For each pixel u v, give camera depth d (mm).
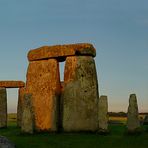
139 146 25859
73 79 33375
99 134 30766
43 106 34500
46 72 35000
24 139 28953
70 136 30172
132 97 30531
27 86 35906
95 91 33188
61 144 26891
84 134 31422
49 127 33844
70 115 33062
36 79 35406
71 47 33656
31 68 35969
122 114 59500
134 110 30297
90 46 33500
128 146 25938
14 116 68750
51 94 34281
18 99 43250
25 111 32438
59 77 35250
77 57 33562
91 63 33531
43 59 35469
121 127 36969
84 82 33188
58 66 35281
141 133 30203
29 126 32188
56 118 33875
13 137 30406
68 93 33344
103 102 31062
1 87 43750
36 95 35031
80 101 33031
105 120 30922
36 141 28016
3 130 38188
